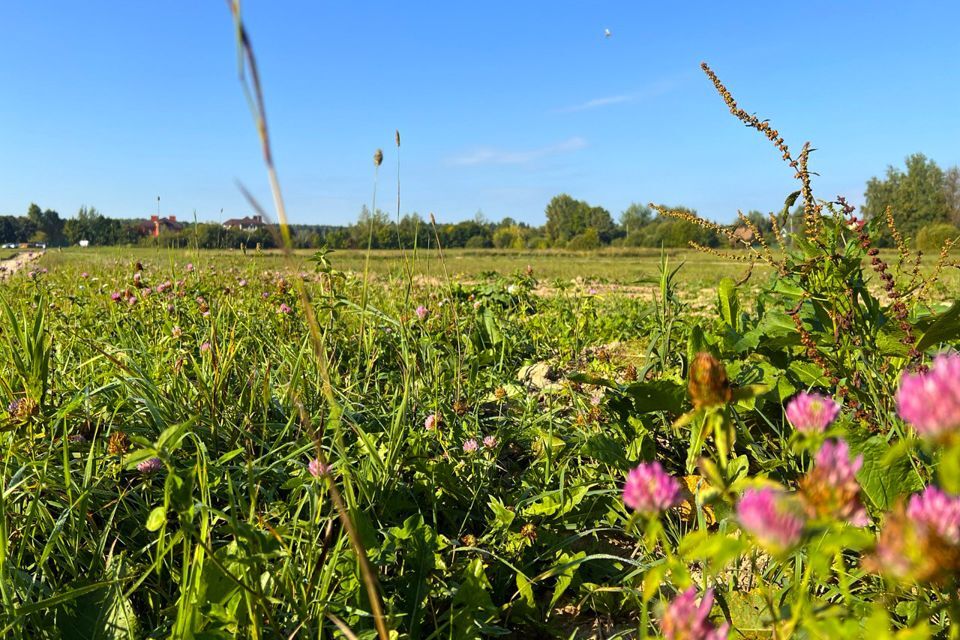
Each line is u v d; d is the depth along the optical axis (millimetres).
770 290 2627
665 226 63094
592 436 2553
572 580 2154
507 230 87812
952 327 2105
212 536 2061
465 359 3848
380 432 2787
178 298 4578
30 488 2018
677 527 2182
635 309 7234
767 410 2803
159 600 1815
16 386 2629
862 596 1597
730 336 2654
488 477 2584
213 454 2479
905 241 2430
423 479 2449
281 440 2648
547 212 103688
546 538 2270
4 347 2865
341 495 2158
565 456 2775
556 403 3309
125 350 3195
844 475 777
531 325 5777
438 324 4574
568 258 55438
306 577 1691
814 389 2625
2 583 1555
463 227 86500
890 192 50812
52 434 2160
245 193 959
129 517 2049
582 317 5918
